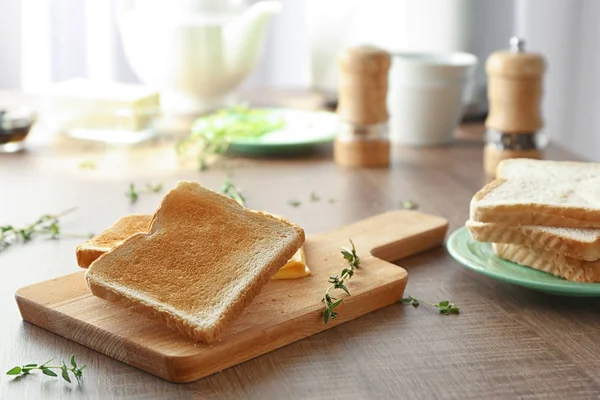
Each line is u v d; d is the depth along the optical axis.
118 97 1.62
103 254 1.09
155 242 1.10
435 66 1.61
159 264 1.08
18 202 1.39
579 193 1.18
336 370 1.05
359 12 1.81
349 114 1.54
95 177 1.49
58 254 1.24
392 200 1.40
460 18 1.75
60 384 1.03
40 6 2.23
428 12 1.76
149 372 1.04
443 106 1.63
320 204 1.39
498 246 1.18
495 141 1.50
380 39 2.10
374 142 1.54
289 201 1.40
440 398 0.99
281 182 1.48
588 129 1.98
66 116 1.64
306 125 1.67
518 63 1.46
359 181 1.48
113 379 1.04
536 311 1.13
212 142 1.59
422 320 1.12
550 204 1.14
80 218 1.34
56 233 1.28
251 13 1.74
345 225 1.32
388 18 2.08
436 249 1.26
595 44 1.92
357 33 1.82
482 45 1.78
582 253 1.12
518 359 1.06
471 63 1.63
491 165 1.50
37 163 1.55
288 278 1.14
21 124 1.59
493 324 1.11
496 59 1.48
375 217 1.28
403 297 1.15
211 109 1.83
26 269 1.21
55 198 1.41
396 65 1.63
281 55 2.34
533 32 2.07
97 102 1.62
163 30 1.72
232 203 1.13
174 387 1.02
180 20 1.72
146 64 1.76
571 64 1.99
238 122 1.64
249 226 1.11
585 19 1.94
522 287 1.17
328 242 1.22
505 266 1.17
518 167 1.27
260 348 1.06
